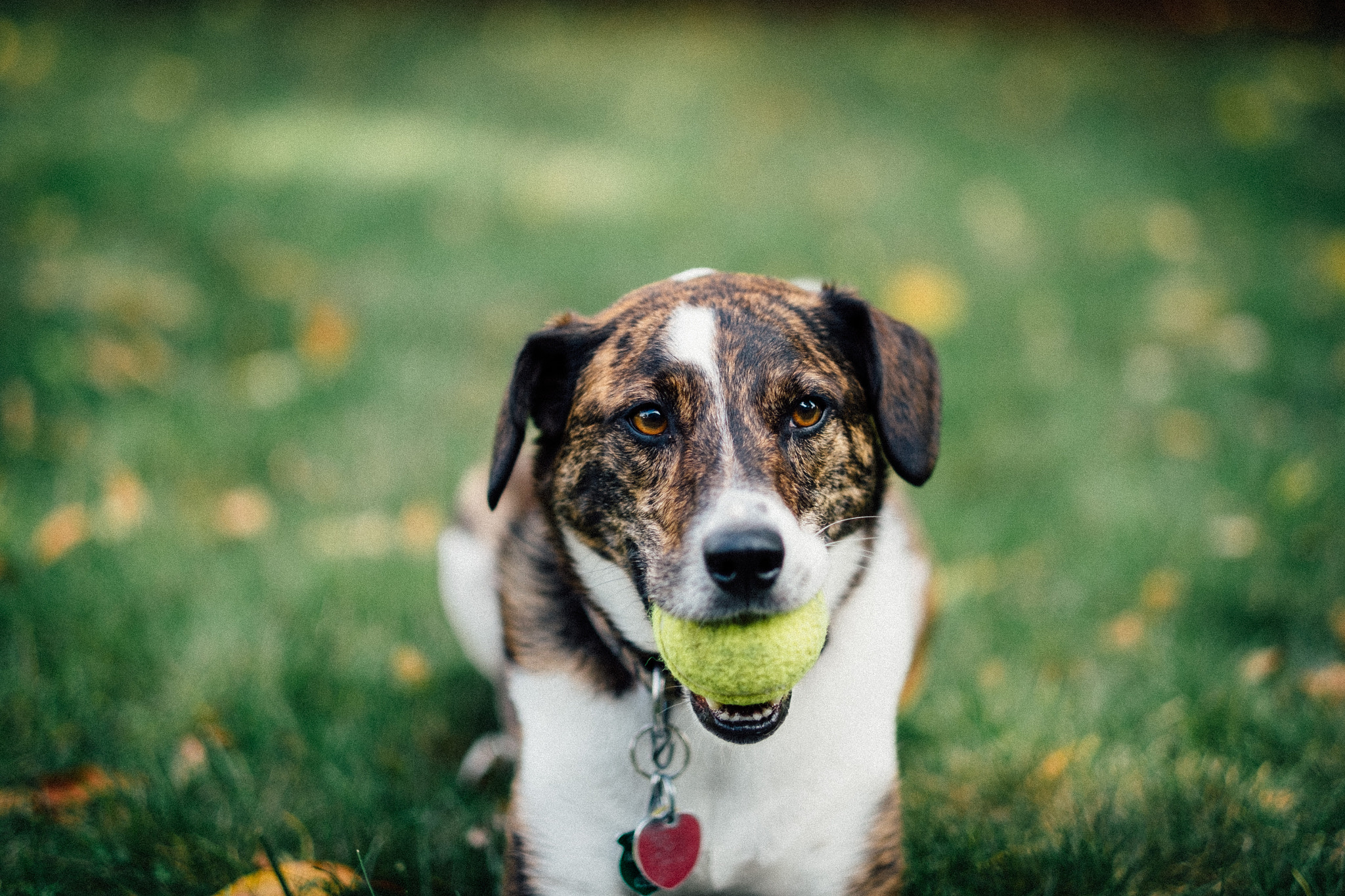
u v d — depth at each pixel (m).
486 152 2.40
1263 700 0.88
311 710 0.89
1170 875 0.76
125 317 1.44
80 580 0.98
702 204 2.10
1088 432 1.27
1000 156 2.49
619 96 2.90
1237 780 0.81
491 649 0.88
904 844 0.79
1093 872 0.76
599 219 2.01
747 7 3.95
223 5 3.52
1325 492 1.11
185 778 0.83
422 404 1.33
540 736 0.72
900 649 0.74
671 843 0.69
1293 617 0.97
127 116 2.46
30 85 2.64
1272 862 0.76
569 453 0.73
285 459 1.18
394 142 2.43
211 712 0.88
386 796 0.82
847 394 0.72
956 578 1.03
